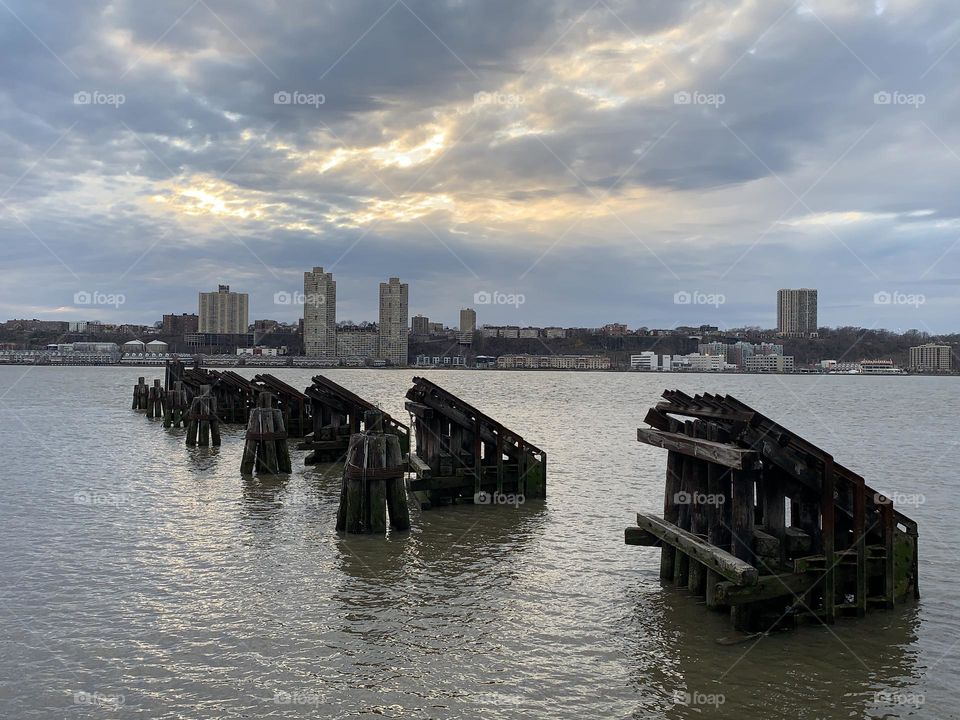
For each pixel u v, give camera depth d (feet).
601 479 101.71
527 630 44.60
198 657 40.40
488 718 34.35
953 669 39.63
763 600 44.34
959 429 201.16
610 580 54.44
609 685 37.68
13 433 157.69
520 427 194.59
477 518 74.69
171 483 93.50
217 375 179.93
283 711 34.78
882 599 47.67
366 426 70.90
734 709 35.42
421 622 45.70
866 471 115.85
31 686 37.09
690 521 52.24
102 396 314.76
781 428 44.16
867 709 35.50
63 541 64.23
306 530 68.64
